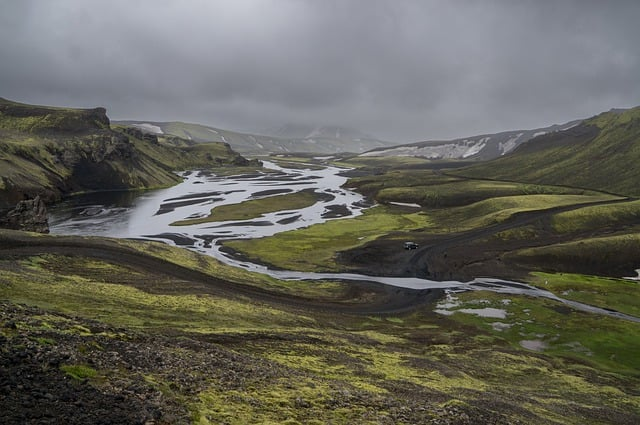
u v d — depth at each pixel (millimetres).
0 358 17047
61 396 15281
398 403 24875
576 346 61625
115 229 130250
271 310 59281
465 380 40031
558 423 30016
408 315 73000
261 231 136500
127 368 20234
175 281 64500
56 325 24062
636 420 35969
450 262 109000
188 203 187625
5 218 101875
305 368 31781
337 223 155500
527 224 144625
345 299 78438
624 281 100688
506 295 85375
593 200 181250
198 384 20703
